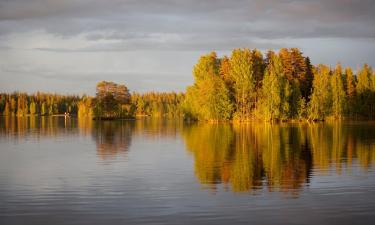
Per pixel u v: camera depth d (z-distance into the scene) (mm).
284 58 98938
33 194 20094
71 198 19266
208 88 95562
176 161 30766
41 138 54219
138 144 44562
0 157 33938
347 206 17641
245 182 22609
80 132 66750
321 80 96062
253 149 38250
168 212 16922
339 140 46875
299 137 51562
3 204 18234
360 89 110625
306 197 19156
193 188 21188
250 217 16219
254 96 95562
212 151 37000
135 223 15617
